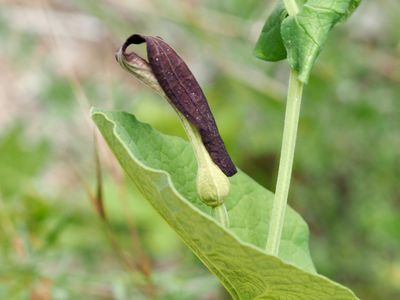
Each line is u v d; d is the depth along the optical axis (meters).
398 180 0.53
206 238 0.23
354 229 0.53
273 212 0.26
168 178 0.22
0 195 0.44
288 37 0.26
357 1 0.26
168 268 0.50
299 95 0.26
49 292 0.40
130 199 0.51
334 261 0.52
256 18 0.55
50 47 0.54
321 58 0.53
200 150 0.25
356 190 0.54
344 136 0.54
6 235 0.42
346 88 0.54
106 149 0.42
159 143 0.27
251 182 0.30
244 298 0.25
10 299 0.39
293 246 0.30
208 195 0.25
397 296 0.51
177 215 0.23
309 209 0.55
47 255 0.40
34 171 0.52
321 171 0.54
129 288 0.40
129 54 0.25
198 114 0.25
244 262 0.23
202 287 0.39
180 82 0.25
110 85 0.51
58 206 0.49
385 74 0.54
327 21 0.26
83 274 0.40
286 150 0.26
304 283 0.23
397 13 0.55
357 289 0.52
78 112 0.54
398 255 0.52
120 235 0.50
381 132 0.53
